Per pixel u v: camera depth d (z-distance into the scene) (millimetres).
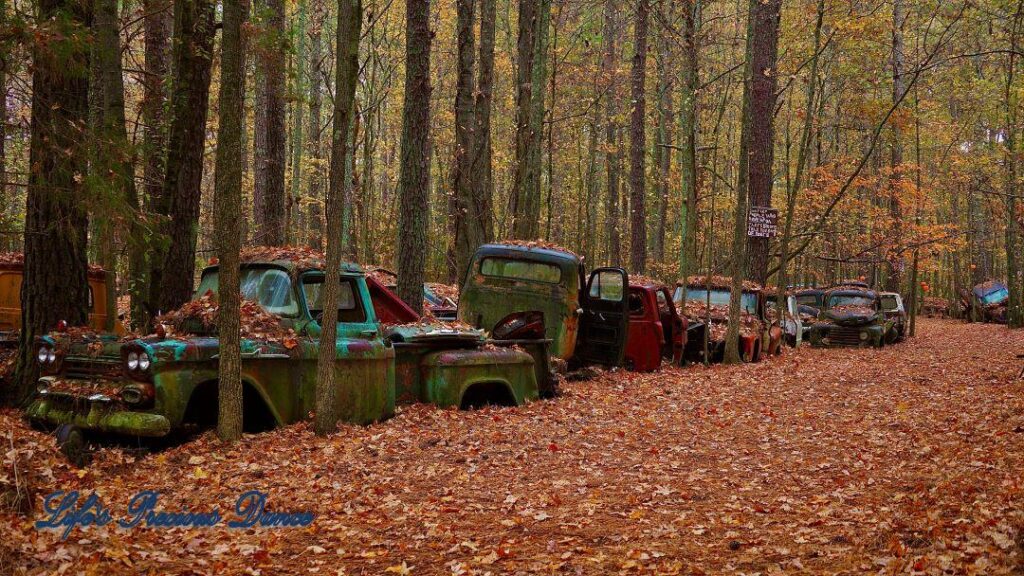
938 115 36594
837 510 6270
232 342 7535
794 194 21266
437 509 6203
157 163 11734
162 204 11359
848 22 19953
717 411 11445
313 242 30531
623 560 5090
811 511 6332
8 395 9352
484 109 17984
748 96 17844
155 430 7031
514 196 21094
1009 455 7844
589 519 6051
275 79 11000
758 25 22984
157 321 8203
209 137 22172
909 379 15586
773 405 12148
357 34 8273
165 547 5305
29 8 7941
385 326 10047
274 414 8133
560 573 4867
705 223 37031
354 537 5570
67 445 7055
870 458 8344
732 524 5992
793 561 5016
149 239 9211
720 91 34125
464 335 10156
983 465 7562
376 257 31719
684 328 17094
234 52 7527
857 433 9781
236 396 7594
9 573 4598
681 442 9188
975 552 4930
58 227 9000
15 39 7227
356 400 8688
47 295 9398
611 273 14383
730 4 37656
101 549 5051
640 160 29953
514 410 10359
